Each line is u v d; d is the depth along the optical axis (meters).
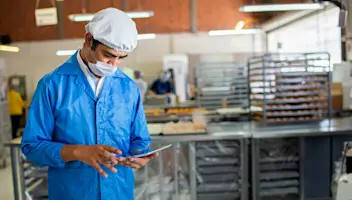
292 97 3.71
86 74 1.24
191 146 2.75
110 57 1.17
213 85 6.80
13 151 2.66
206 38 8.16
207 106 6.14
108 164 1.07
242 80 6.20
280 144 2.87
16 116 6.19
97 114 1.24
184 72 7.52
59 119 1.21
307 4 3.90
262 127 3.05
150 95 6.24
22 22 6.73
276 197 2.89
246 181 2.79
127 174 1.34
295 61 3.69
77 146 1.12
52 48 6.88
